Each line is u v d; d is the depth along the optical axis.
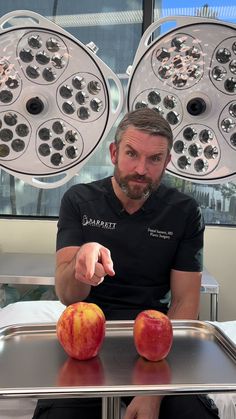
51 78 1.21
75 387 0.68
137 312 1.35
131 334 0.96
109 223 1.37
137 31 2.52
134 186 1.24
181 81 1.22
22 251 2.63
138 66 1.21
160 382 0.72
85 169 2.60
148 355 0.81
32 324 0.97
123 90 1.23
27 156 1.28
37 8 2.55
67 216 1.38
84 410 1.06
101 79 1.20
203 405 1.09
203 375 0.76
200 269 1.41
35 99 1.21
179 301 1.37
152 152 1.21
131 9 2.50
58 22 2.55
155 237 1.37
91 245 0.92
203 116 1.23
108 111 1.23
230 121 1.23
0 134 1.26
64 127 1.25
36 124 1.25
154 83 1.23
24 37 1.18
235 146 1.25
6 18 1.17
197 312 1.37
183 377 0.75
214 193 2.52
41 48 1.19
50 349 0.88
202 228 1.42
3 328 0.94
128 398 1.16
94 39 2.55
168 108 1.25
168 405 1.10
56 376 0.75
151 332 0.81
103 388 0.68
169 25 1.37
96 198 1.39
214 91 1.21
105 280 1.37
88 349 0.81
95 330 0.81
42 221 2.61
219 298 2.55
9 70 1.20
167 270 1.40
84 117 1.24
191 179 1.30
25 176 1.30
